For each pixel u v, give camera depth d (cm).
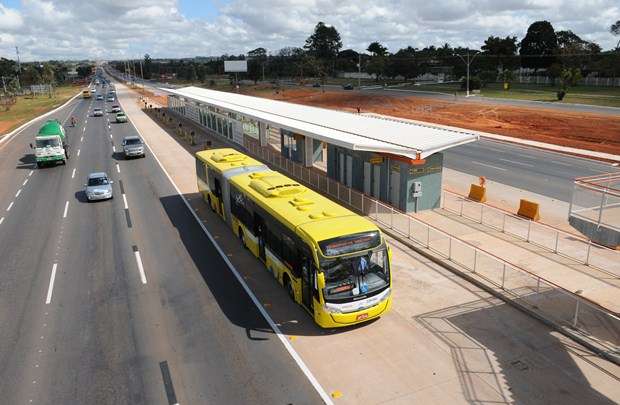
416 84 12988
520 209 2422
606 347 1282
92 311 1611
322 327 1425
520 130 5425
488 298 1593
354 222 1494
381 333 1409
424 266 1856
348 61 19300
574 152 4106
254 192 1947
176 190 3167
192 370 1270
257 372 1251
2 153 4841
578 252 1919
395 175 2525
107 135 5859
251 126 4903
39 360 1342
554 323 1400
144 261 2011
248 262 1975
